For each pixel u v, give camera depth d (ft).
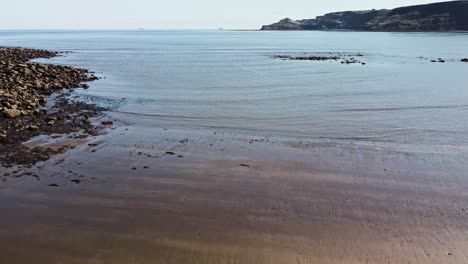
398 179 40.98
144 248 28.32
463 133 58.03
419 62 174.70
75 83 103.24
